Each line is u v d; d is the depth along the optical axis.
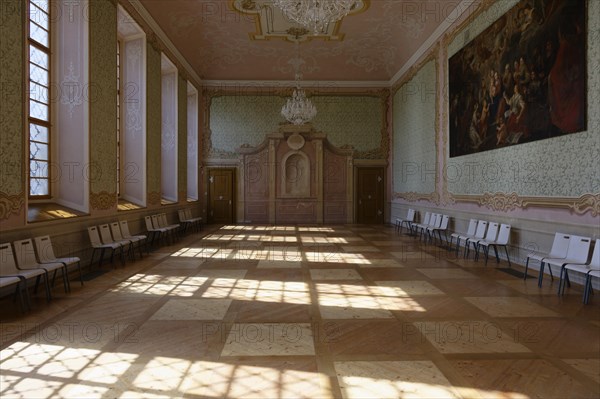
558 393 3.73
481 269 9.47
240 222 21.48
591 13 7.39
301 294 7.21
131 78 12.95
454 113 13.33
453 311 6.25
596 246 7.06
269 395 3.68
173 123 16.73
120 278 8.40
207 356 4.52
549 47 8.52
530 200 9.27
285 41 18.05
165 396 3.65
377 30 16.83
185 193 18.02
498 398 3.64
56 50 9.30
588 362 4.41
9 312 6.11
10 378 3.97
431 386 3.86
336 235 16.36
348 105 21.58
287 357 4.51
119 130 12.87
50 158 9.27
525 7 9.34
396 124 20.38
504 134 10.31
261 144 21.42
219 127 21.38
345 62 20.06
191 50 17.83
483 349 4.76
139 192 12.95
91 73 9.41
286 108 16.47
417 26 15.48
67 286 7.69
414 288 7.67
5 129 6.75
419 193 16.94
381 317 5.94
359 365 4.32
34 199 8.62
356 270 9.33
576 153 7.82
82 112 9.27
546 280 8.34
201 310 6.24
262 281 8.19
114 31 10.73
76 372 4.11
